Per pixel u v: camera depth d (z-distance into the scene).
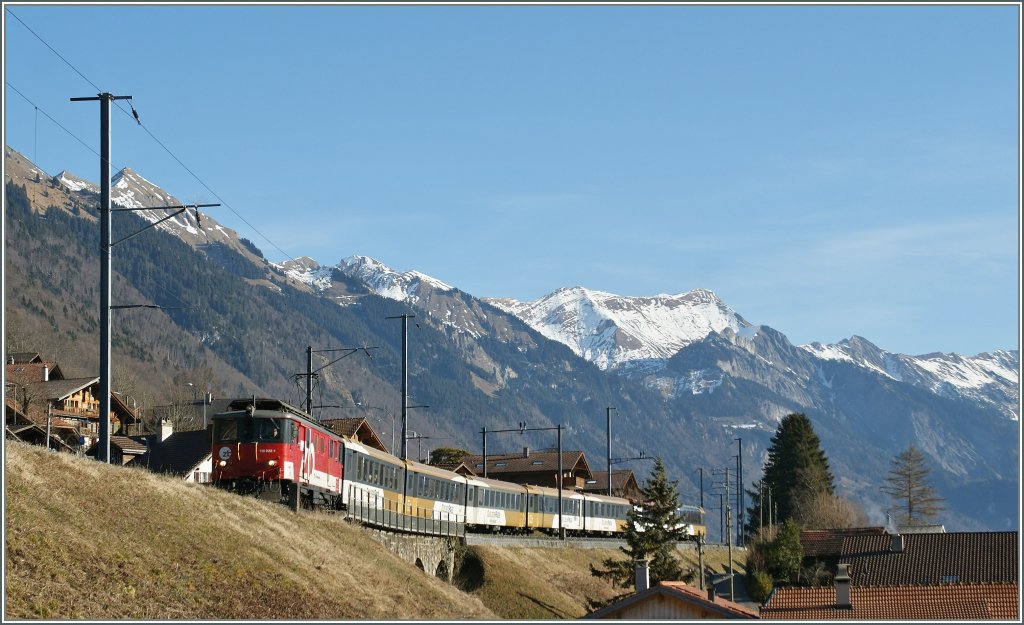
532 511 91.69
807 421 164.62
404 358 73.94
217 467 51.00
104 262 42.50
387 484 65.00
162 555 36.28
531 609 69.38
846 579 51.56
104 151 42.38
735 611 44.19
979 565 80.31
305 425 52.84
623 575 81.69
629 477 140.38
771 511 153.50
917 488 160.88
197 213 43.44
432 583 53.44
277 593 38.12
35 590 29.56
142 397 168.75
